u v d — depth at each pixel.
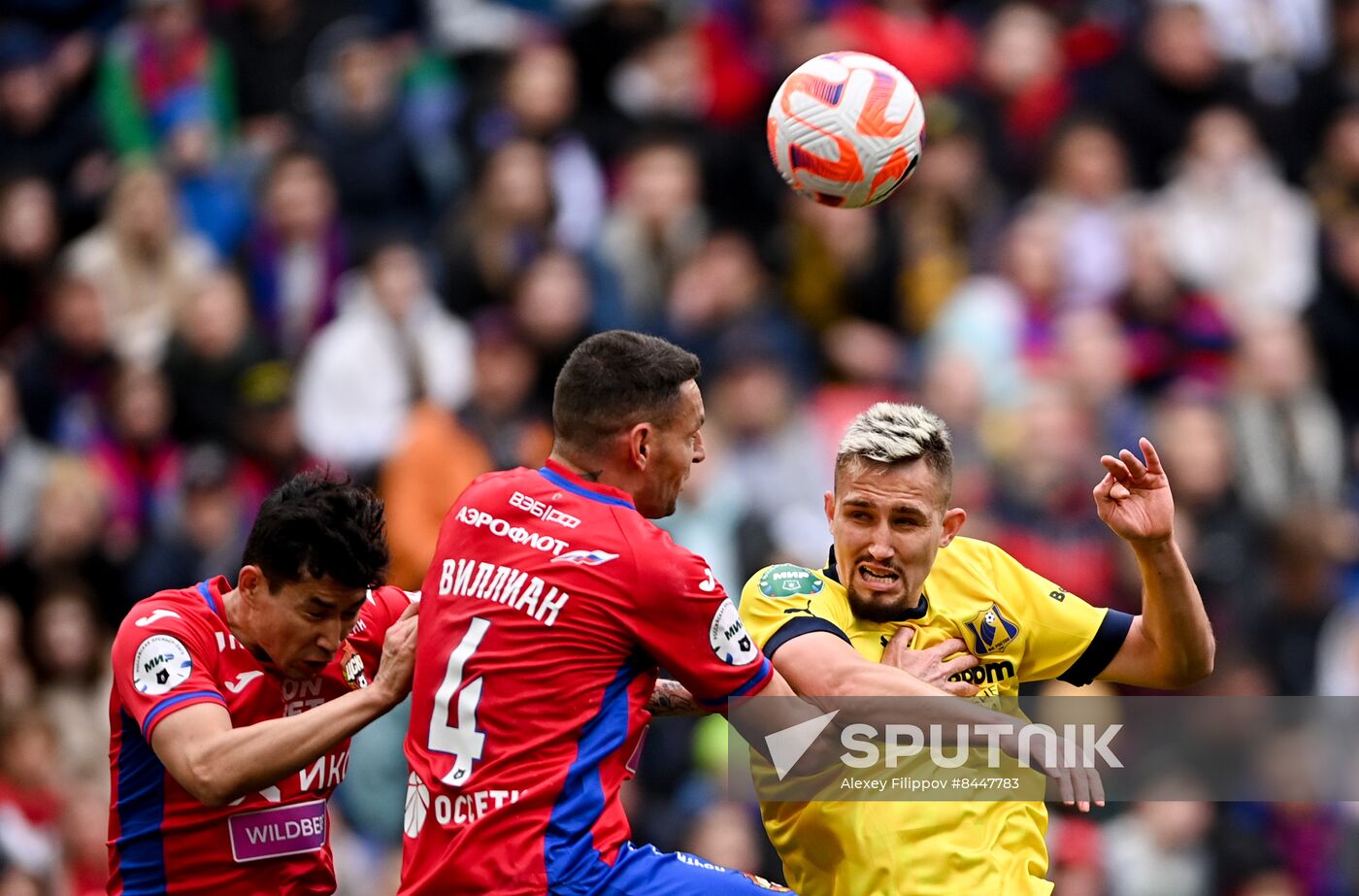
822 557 37.47
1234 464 41.03
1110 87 49.19
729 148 45.78
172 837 19.02
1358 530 40.50
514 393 36.81
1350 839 34.84
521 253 41.38
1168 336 44.25
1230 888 33.97
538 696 18.09
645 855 18.41
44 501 37.72
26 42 51.44
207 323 40.59
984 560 20.70
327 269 43.22
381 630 20.03
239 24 50.25
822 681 18.92
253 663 19.00
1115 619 20.75
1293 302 46.62
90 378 41.75
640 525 18.50
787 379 39.75
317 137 46.44
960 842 19.38
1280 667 37.34
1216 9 51.28
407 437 35.91
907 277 43.59
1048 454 37.31
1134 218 45.34
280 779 18.05
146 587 37.62
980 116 48.16
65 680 36.09
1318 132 50.12
